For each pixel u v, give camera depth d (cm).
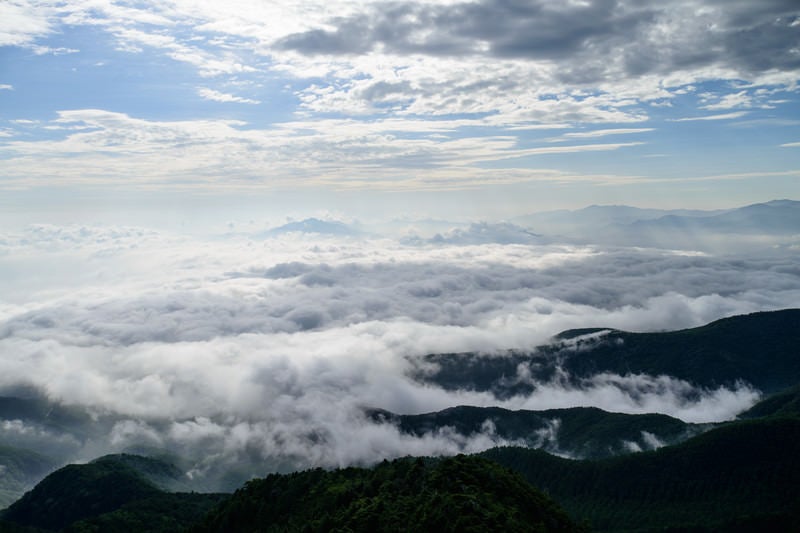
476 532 12731
